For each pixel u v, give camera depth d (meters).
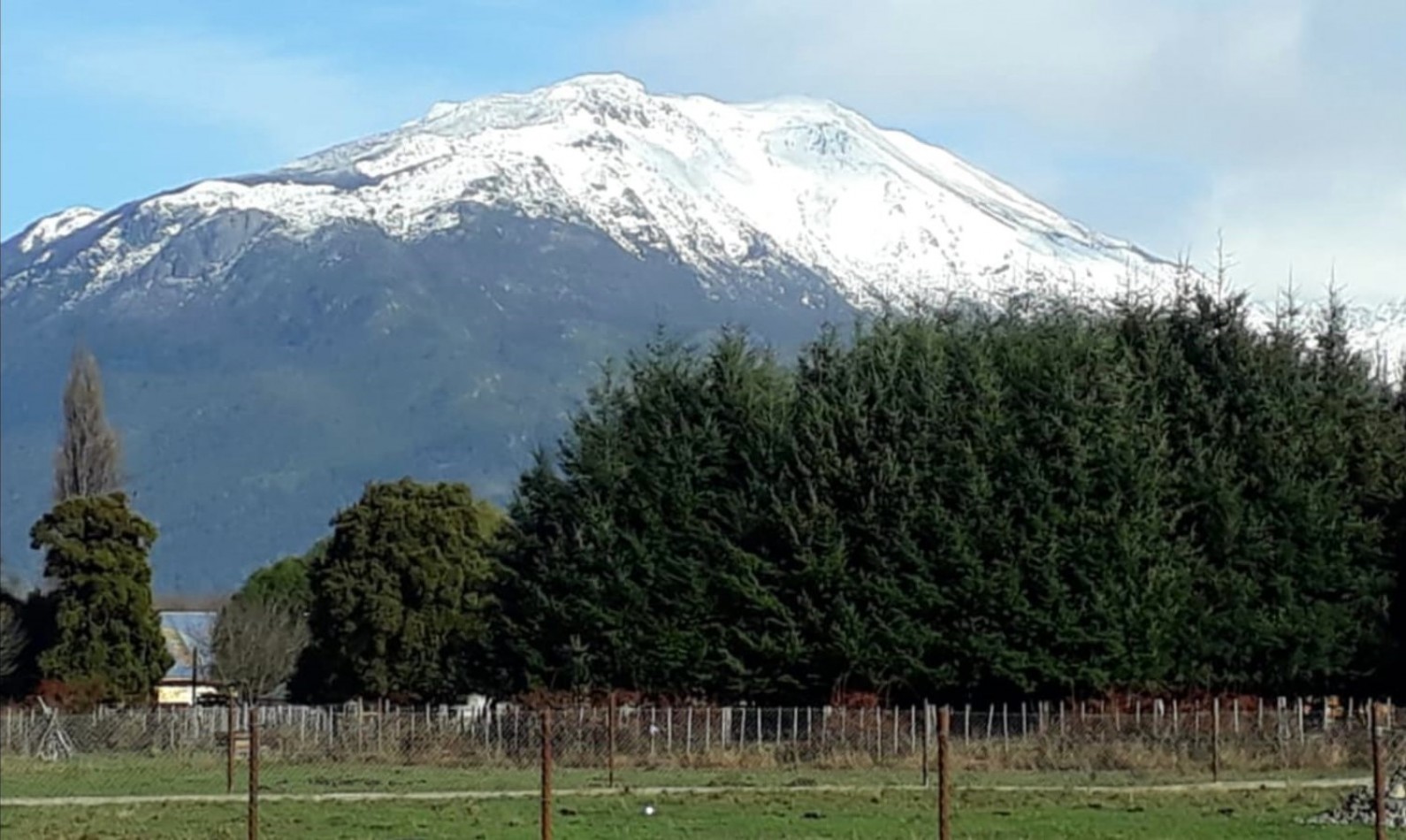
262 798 44.31
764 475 72.19
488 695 73.69
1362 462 72.19
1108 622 67.25
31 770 54.47
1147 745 56.72
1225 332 73.56
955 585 68.31
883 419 71.12
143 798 44.38
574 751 59.47
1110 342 72.44
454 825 38.09
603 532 71.88
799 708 64.31
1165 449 70.62
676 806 43.00
